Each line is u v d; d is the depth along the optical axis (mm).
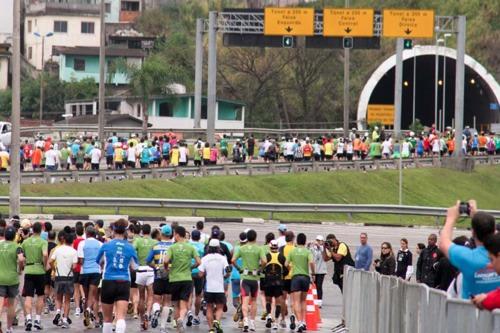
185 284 53406
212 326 54406
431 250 57781
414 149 171250
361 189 148375
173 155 144000
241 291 58500
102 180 133000
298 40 167750
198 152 146000
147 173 136625
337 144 160125
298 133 195625
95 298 56406
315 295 60500
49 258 56594
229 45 165125
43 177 130125
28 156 144000
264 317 63125
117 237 48438
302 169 150750
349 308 58375
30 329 54906
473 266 25328
